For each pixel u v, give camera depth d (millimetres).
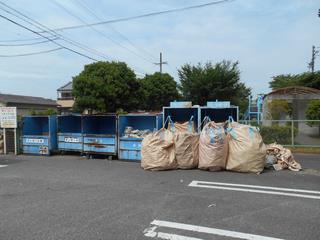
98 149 10852
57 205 5156
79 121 12484
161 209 4914
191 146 8398
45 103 41469
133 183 6746
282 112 20891
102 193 5898
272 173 7828
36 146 12062
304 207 5008
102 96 28172
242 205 5113
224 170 8156
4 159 10820
